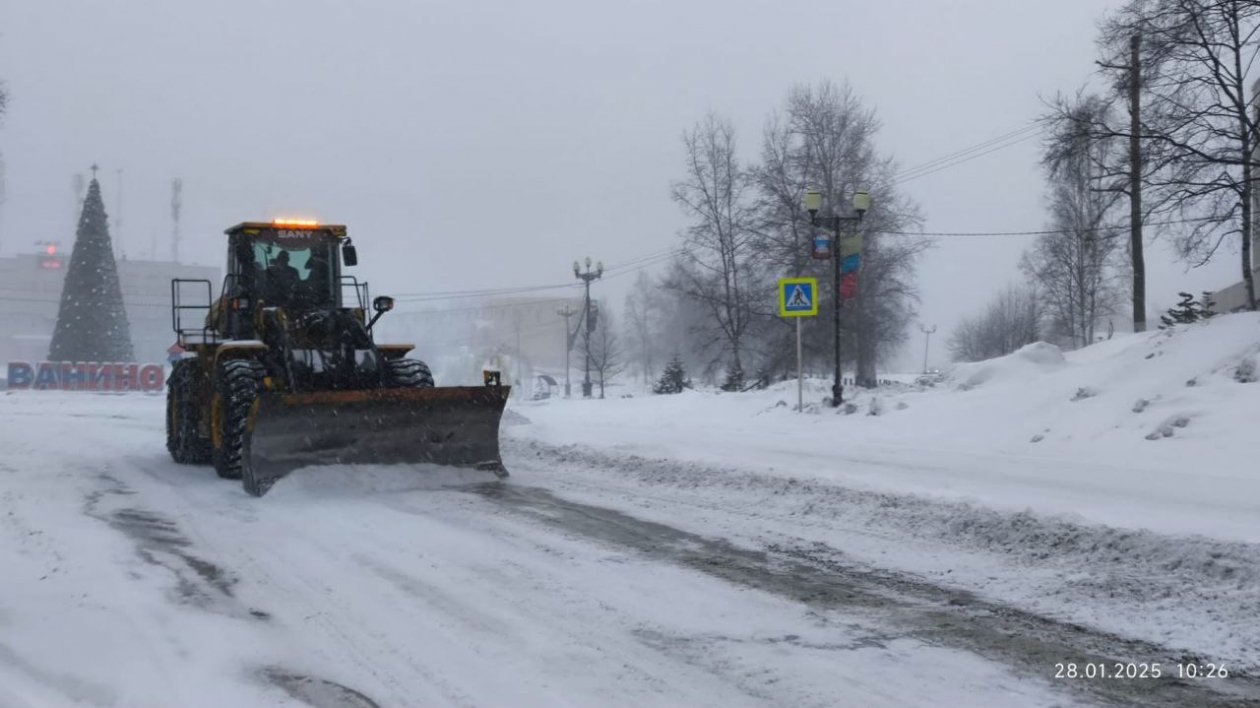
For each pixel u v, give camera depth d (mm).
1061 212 38375
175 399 13641
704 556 7523
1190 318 22359
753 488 10070
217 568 7203
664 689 4824
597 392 53906
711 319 40531
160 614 5980
